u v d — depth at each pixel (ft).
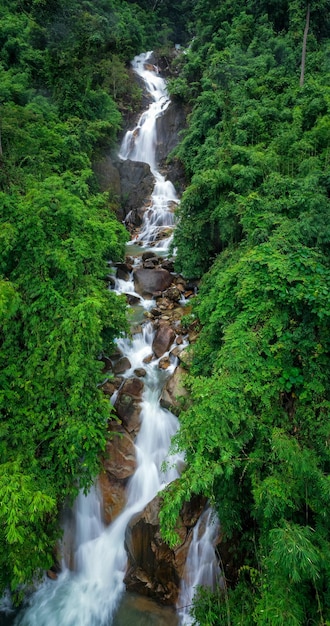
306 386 18.98
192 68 72.64
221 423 17.85
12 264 23.00
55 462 21.12
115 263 42.01
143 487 24.43
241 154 35.68
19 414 21.22
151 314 34.96
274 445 17.11
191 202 36.35
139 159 71.05
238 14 79.61
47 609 21.24
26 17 72.13
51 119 52.26
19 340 22.54
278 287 19.97
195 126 59.21
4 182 28.63
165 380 28.71
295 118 41.09
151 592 21.18
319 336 19.63
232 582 19.66
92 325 21.56
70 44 66.33
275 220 25.27
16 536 15.88
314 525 16.78
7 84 52.21
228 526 19.25
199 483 16.46
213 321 23.02
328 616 14.66
